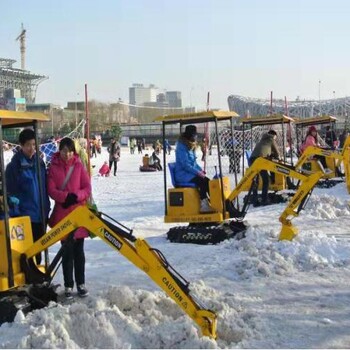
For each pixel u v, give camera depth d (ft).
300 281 22.18
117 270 24.97
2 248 18.08
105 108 287.89
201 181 31.94
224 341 16.12
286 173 30.32
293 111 223.92
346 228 33.81
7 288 17.88
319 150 47.34
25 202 19.83
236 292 20.88
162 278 15.78
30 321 16.26
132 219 40.19
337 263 24.75
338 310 18.58
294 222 36.01
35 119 19.34
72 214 17.40
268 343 15.80
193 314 15.49
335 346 15.57
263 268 23.31
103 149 170.50
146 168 94.84
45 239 18.19
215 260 26.08
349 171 46.65
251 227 32.32
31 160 20.02
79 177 20.72
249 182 31.73
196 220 31.55
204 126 66.44
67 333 15.28
